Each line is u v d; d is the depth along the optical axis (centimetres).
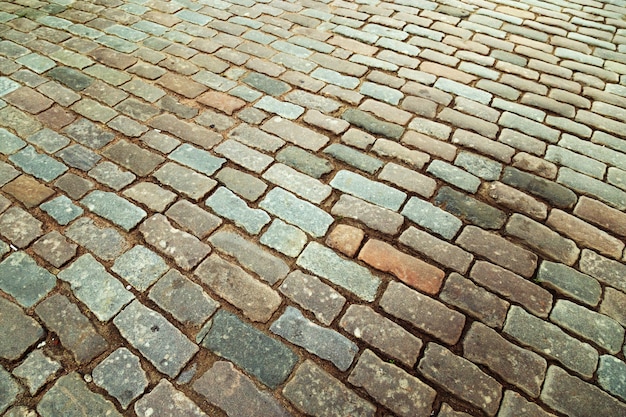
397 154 247
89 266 191
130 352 166
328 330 175
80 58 312
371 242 205
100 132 255
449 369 165
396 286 189
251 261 196
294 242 203
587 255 204
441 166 242
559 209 223
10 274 187
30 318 174
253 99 282
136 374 160
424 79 303
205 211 215
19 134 251
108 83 291
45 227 205
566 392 161
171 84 292
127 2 383
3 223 206
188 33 344
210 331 173
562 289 191
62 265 191
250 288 186
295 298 184
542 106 285
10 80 289
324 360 167
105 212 212
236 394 157
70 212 212
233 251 199
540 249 205
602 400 159
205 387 158
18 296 180
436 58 324
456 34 352
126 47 325
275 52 325
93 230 204
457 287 190
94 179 228
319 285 188
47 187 223
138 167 235
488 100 287
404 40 343
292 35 345
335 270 194
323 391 159
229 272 191
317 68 310
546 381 163
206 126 261
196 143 250
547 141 260
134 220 209
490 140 259
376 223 212
